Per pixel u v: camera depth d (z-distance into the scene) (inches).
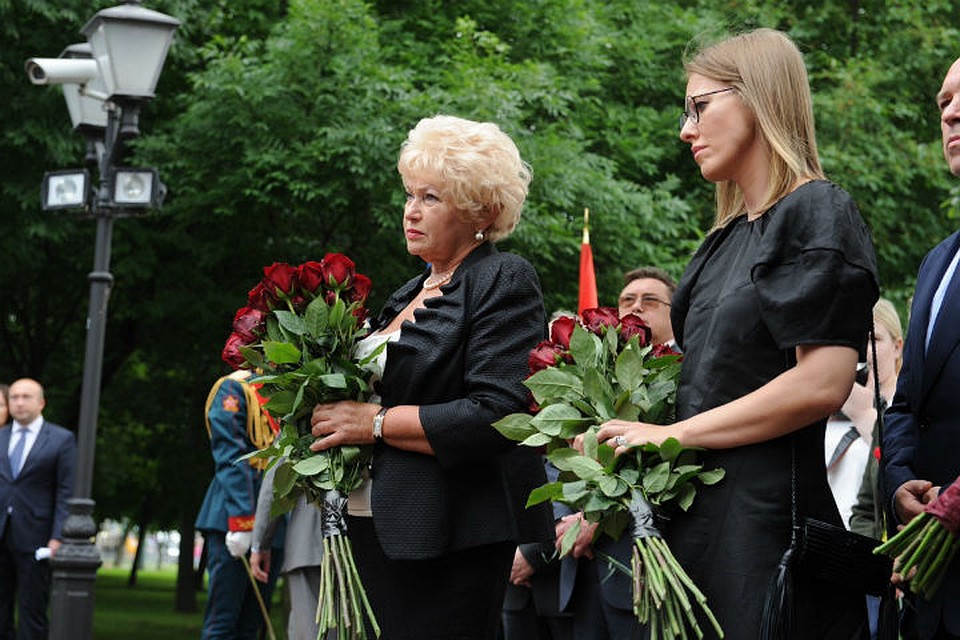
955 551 139.6
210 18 695.7
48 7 649.0
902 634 153.7
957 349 149.7
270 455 164.4
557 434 142.6
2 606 487.5
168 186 641.6
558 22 703.1
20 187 661.9
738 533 131.6
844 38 828.0
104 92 455.5
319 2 601.3
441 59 638.5
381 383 162.1
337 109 607.8
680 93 756.0
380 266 652.7
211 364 821.2
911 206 767.1
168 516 1291.8
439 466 157.0
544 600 245.4
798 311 129.0
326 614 155.6
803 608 131.5
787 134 139.6
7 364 890.1
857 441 244.8
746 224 140.2
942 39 797.9
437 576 158.6
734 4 785.6
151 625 1037.8
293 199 612.1
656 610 134.2
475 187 162.7
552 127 639.1
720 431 131.6
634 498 135.3
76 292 779.4
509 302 159.8
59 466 484.4
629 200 640.4
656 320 259.1
